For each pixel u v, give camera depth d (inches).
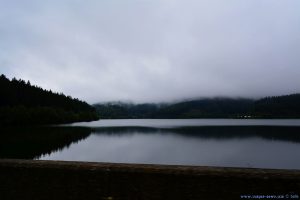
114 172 266.8
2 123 2495.1
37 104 3521.2
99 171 268.7
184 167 260.7
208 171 253.9
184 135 2130.9
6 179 278.1
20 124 2714.1
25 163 278.2
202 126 3548.2
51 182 272.8
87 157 1038.4
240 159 1022.4
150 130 2780.5
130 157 1055.6
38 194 273.1
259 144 1488.7
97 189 267.4
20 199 274.2
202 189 253.1
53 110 3395.7
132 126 3690.9
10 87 3312.0
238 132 2372.0
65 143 1459.2
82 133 2186.3
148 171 262.2
